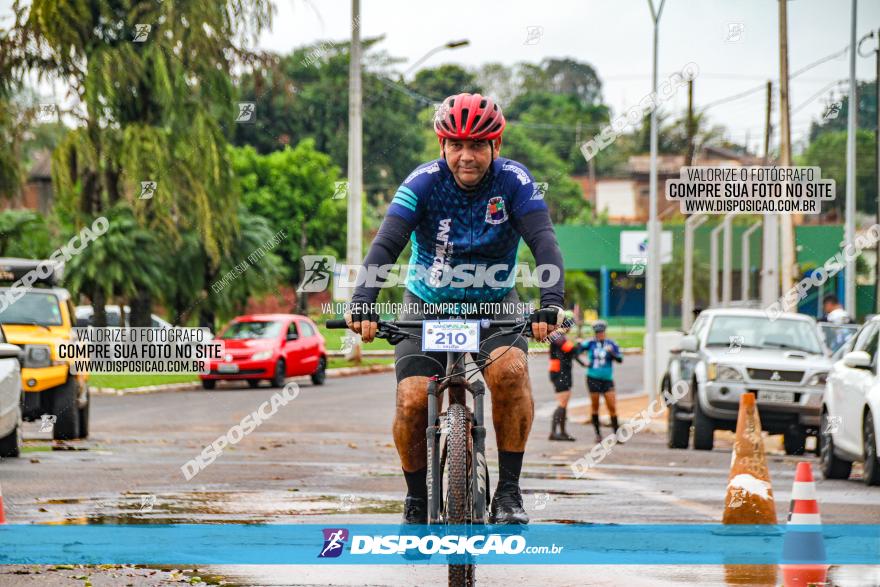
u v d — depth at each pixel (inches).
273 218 4116.6
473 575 485.1
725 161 4923.7
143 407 1868.8
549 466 1151.0
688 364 1481.3
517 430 548.1
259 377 2316.7
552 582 559.8
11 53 2447.1
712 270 2726.4
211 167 2501.2
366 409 1861.5
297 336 2434.8
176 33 2476.6
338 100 4800.7
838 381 1117.1
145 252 2477.9
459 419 499.2
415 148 5226.4
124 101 2469.2
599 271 5762.8
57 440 1346.0
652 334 2208.4
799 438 1440.7
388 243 556.1
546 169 6456.7
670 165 6259.8
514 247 587.8
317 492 878.4
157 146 2447.1
